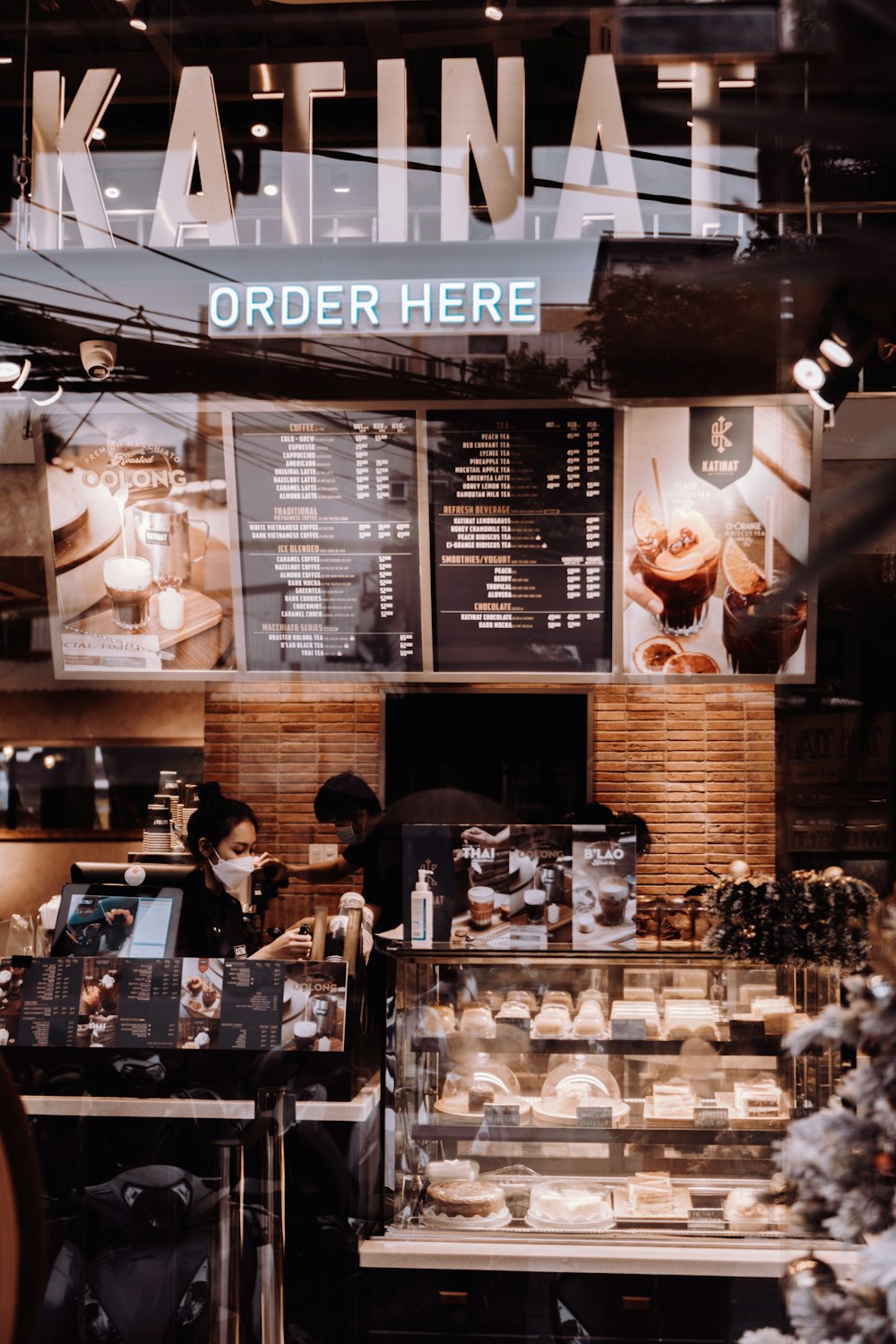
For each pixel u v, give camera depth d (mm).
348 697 5086
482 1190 2676
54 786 5336
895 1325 1388
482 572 3740
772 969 2656
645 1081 2682
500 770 5047
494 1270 2582
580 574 3703
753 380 3555
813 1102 2570
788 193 2646
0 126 3711
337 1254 2643
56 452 3828
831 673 3617
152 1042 2768
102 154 3592
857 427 3516
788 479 3564
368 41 3396
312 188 3488
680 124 3264
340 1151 2689
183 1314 2672
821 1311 1448
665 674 3674
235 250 3455
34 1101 2760
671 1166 2676
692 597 3648
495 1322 2574
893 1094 1419
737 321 3322
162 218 3455
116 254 3477
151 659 3857
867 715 3596
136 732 5281
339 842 4992
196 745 5285
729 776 4898
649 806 4922
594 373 3605
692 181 3283
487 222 3383
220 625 3834
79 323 3582
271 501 3783
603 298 3324
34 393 3775
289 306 3465
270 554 3807
